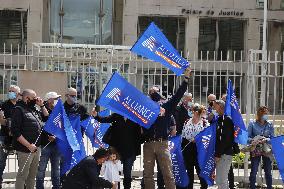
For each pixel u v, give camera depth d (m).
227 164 10.21
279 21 32.03
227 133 10.09
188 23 31.42
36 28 30.16
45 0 30.42
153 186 10.06
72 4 30.72
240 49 31.94
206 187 11.23
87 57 14.87
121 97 9.59
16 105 9.80
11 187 11.52
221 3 31.67
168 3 31.22
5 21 30.00
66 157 9.79
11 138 10.73
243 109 15.27
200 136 10.65
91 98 13.71
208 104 12.92
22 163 9.73
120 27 31.03
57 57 14.55
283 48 32.12
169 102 10.05
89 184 8.19
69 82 13.62
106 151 8.33
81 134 10.23
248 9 31.81
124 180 10.34
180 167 10.62
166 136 10.05
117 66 13.84
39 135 9.87
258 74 13.01
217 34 31.73
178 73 9.89
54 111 9.53
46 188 11.62
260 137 11.27
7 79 14.80
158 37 9.76
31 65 14.32
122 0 30.94
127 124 10.35
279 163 10.69
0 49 30.00
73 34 30.75
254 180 11.50
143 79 13.86
